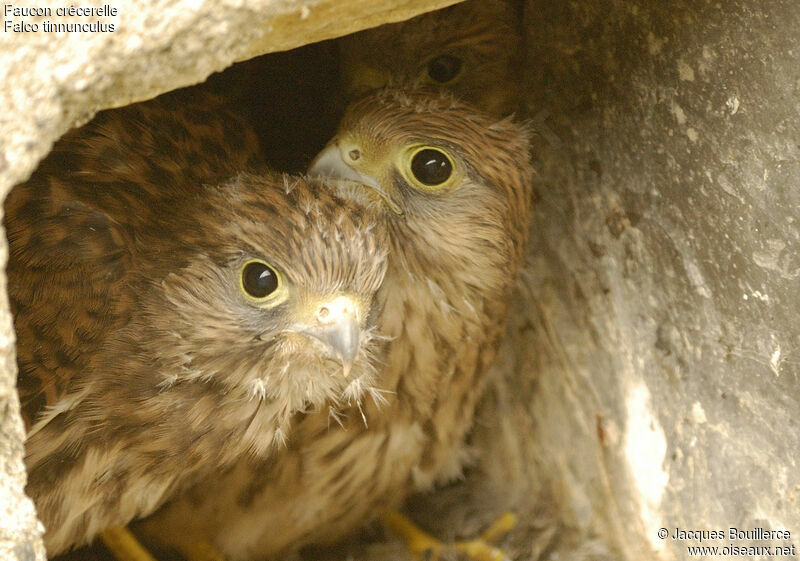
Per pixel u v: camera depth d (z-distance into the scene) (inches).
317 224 167.8
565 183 217.2
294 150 235.0
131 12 119.3
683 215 182.1
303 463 213.5
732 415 182.2
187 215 175.2
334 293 168.2
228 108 211.3
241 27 128.0
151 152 192.7
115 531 222.8
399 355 205.9
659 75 177.3
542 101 217.6
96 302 173.9
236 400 176.2
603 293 213.6
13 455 125.6
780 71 151.1
